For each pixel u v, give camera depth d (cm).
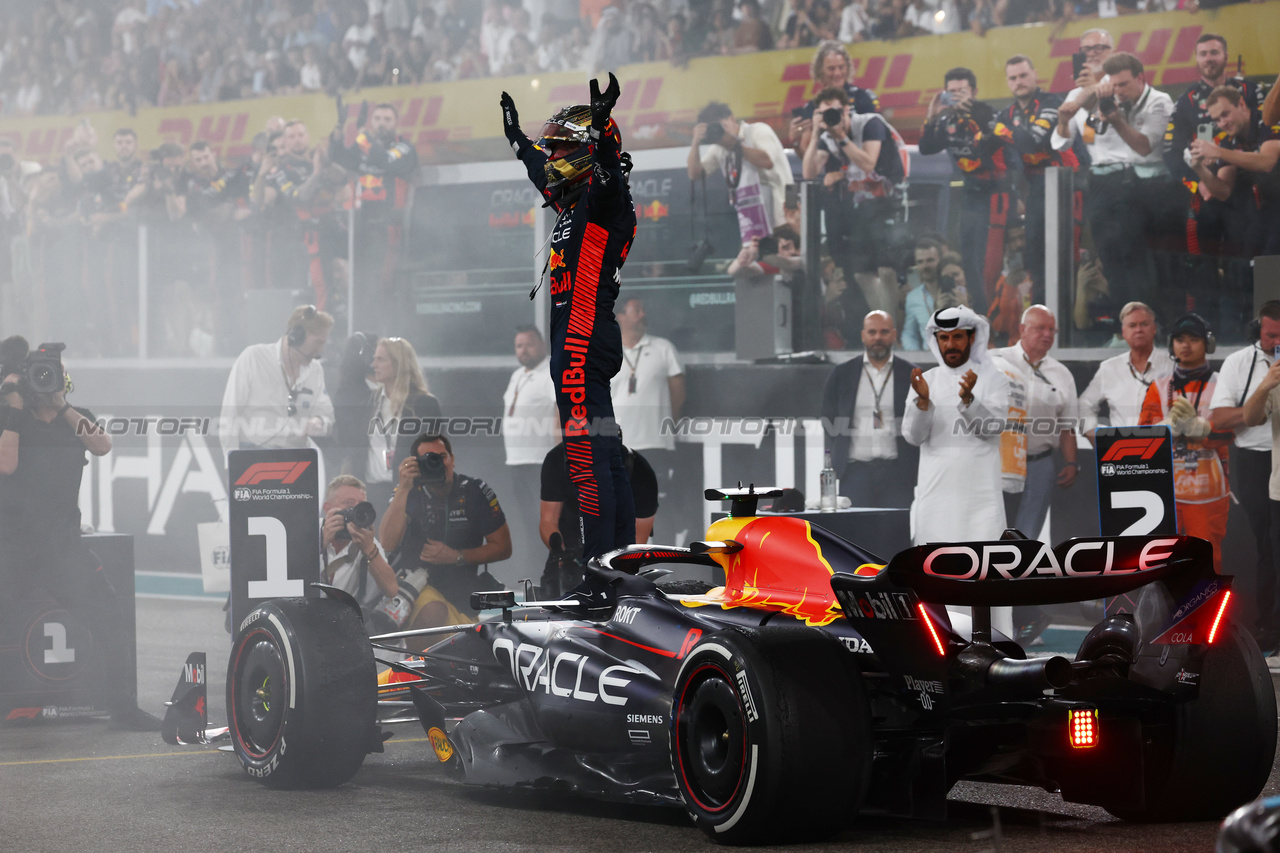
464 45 3544
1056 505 2605
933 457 2327
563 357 1195
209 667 2344
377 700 1340
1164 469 1853
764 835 1024
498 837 1120
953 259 2864
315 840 1115
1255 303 2527
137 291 3919
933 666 1013
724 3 3177
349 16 3691
